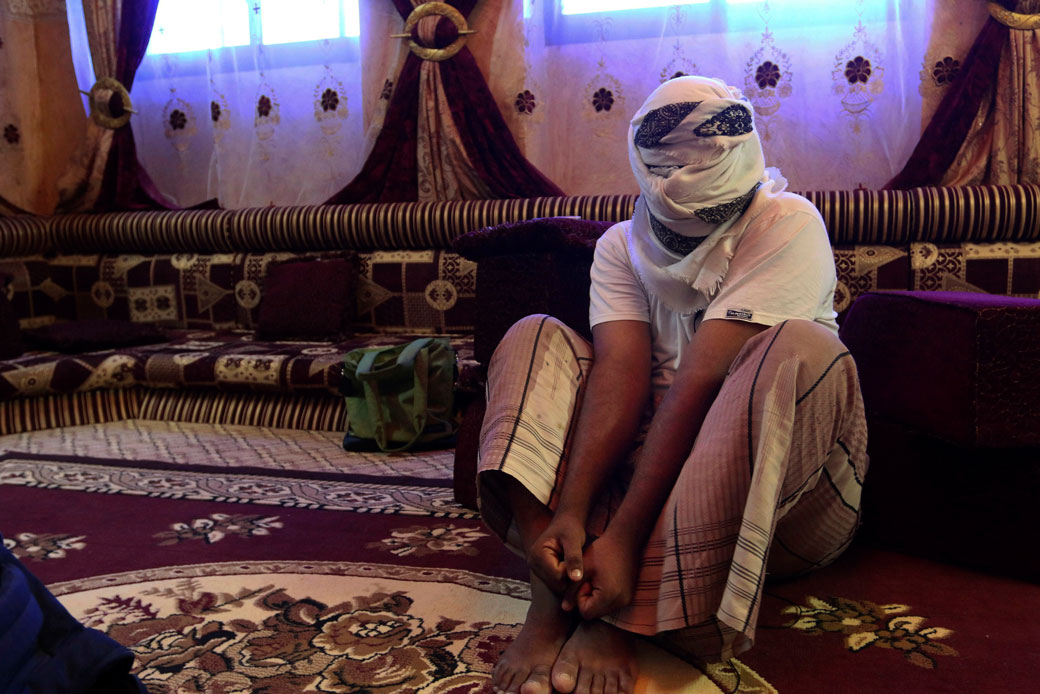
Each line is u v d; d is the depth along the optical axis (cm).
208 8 391
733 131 128
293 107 388
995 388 145
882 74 314
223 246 386
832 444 118
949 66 304
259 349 325
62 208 421
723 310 129
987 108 304
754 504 108
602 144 351
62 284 415
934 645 126
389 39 367
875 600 144
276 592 154
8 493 227
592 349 149
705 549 111
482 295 210
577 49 351
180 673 123
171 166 416
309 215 365
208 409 320
